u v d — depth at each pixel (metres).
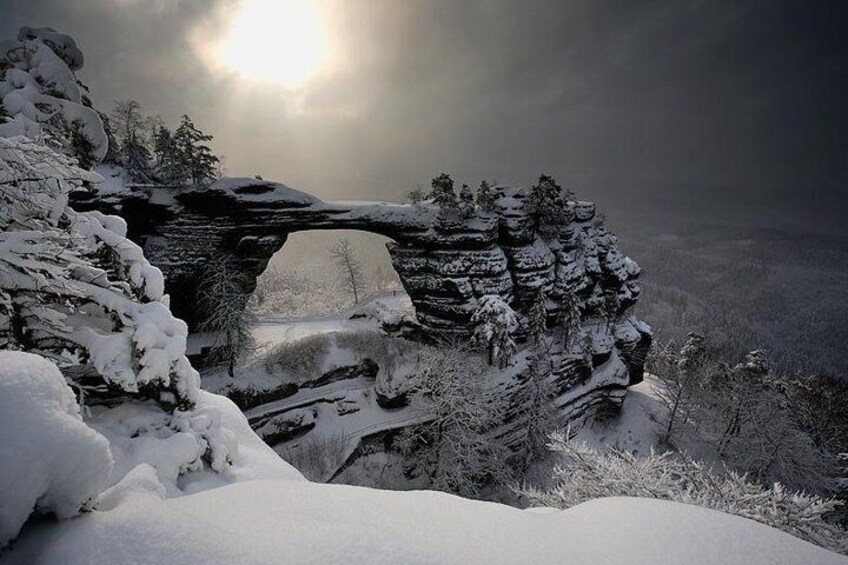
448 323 40.62
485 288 40.50
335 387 37.38
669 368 73.12
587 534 3.84
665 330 176.75
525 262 43.38
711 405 46.53
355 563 2.93
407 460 35.16
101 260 10.00
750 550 3.60
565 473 11.34
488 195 43.47
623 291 52.66
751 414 39.66
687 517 4.06
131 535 2.93
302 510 3.76
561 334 46.31
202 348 35.00
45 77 14.80
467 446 33.16
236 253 38.44
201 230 36.62
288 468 9.12
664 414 49.78
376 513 3.79
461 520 3.79
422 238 41.09
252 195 37.84
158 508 3.32
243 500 3.89
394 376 36.66
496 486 36.34
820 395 53.75
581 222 52.84
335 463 32.75
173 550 2.87
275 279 102.88
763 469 37.75
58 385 3.39
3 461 2.74
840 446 47.62
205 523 3.18
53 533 2.99
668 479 10.20
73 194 31.12
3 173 7.46
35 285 7.64
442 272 40.22
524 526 3.84
